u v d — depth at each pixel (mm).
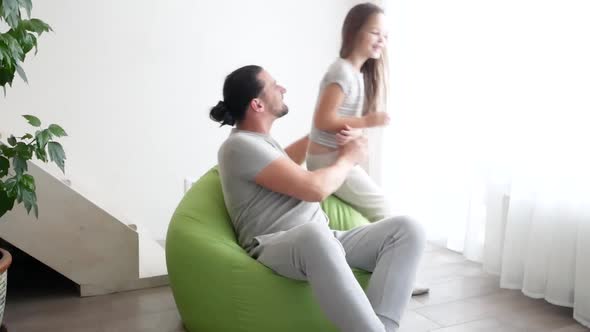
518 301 2217
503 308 2139
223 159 1692
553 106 2117
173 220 1874
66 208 2219
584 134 1996
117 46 2998
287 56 3484
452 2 2805
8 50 1490
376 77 2141
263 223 1695
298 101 3566
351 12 2041
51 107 2893
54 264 2221
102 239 2279
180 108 3201
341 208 2133
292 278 1623
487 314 2074
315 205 1767
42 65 2844
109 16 2959
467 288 2375
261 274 1614
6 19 1532
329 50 3637
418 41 3080
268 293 1613
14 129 2818
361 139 1821
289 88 3520
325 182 1630
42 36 2826
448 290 2346
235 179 1690
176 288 1797
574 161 2033
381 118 1914
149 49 3078
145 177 3164
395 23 3238
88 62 2943
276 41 3434
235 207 1743
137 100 3086
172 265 1784
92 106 2980
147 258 2643
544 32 2176
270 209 1698
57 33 2855
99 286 2291
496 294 2301
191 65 3199
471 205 2678
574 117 2031
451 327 1946
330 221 2074
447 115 2883
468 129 2727
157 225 3234
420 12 3049
